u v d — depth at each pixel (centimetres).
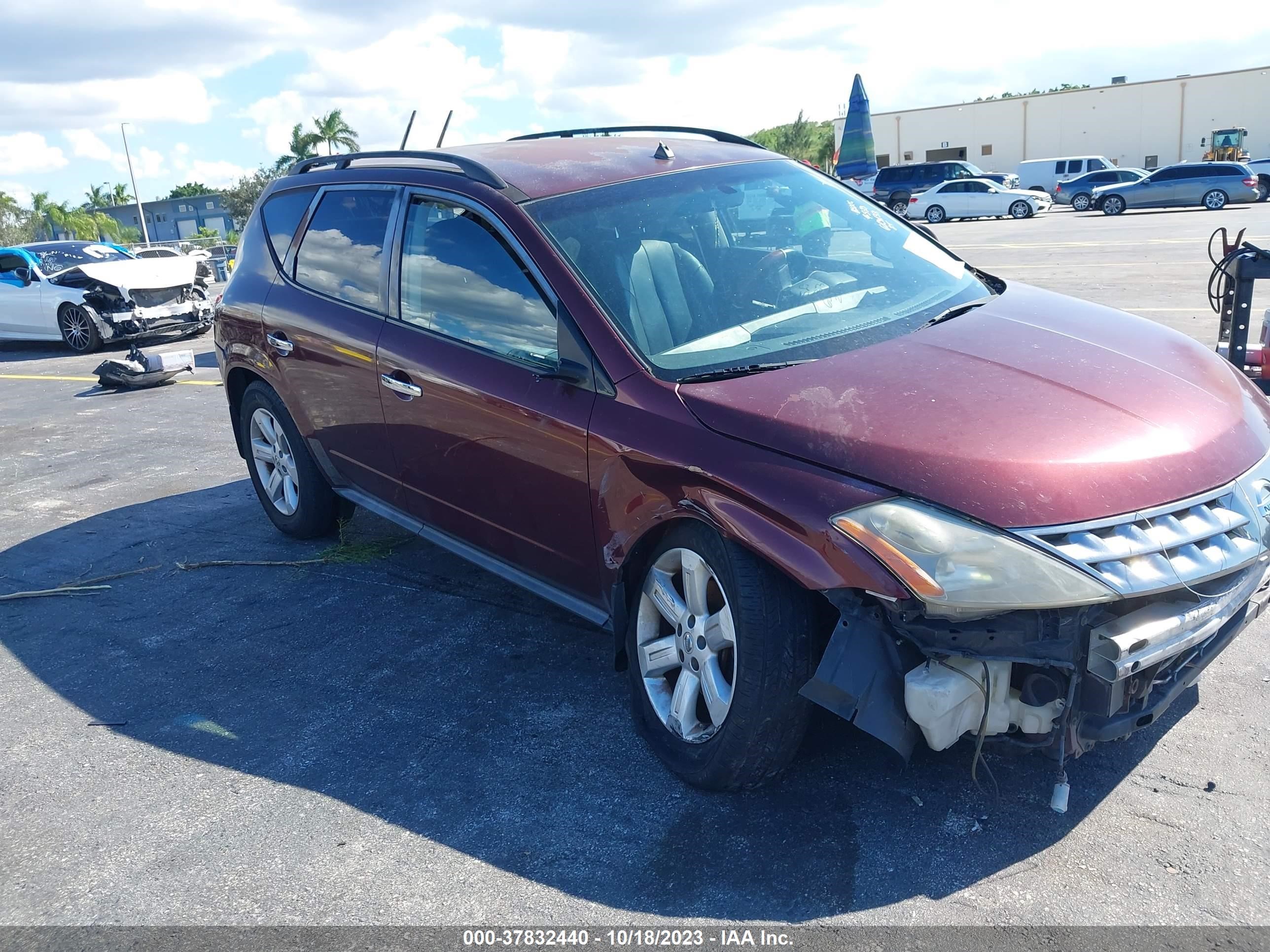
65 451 784
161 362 1032
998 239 2269
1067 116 5338
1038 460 242
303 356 445
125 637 433
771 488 256
